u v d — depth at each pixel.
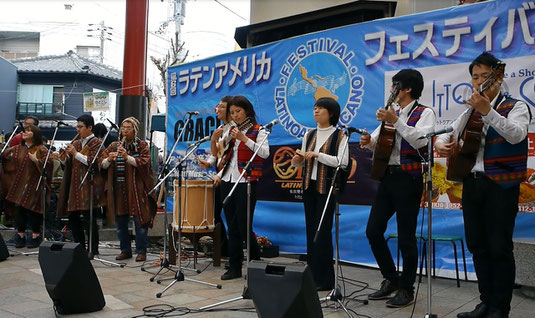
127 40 7.62
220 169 4.45
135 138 5.10
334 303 3.21
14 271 4.46
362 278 4.17
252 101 5.49
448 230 4.06
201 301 3.39
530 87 3.73
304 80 5.07
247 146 3.82
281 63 5.27
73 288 2.98
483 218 2.80
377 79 4.54
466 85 4.02
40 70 19.55
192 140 6.12
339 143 3.52
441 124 4.12
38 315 3.03
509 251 2.70
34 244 5.89
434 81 4.18
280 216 5.20
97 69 20.89
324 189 3.53
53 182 6.70
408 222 3.17
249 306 3.23
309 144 3.71
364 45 4.64
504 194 2.65
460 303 3.29
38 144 5.76
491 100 2.75
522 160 2.61
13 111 19.36
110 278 4.19
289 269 2.24
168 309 3.17
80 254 3.01
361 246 4.57
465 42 4.05
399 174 3.19
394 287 3.42
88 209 5.07
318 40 4.98
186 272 4.46
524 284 3.46
